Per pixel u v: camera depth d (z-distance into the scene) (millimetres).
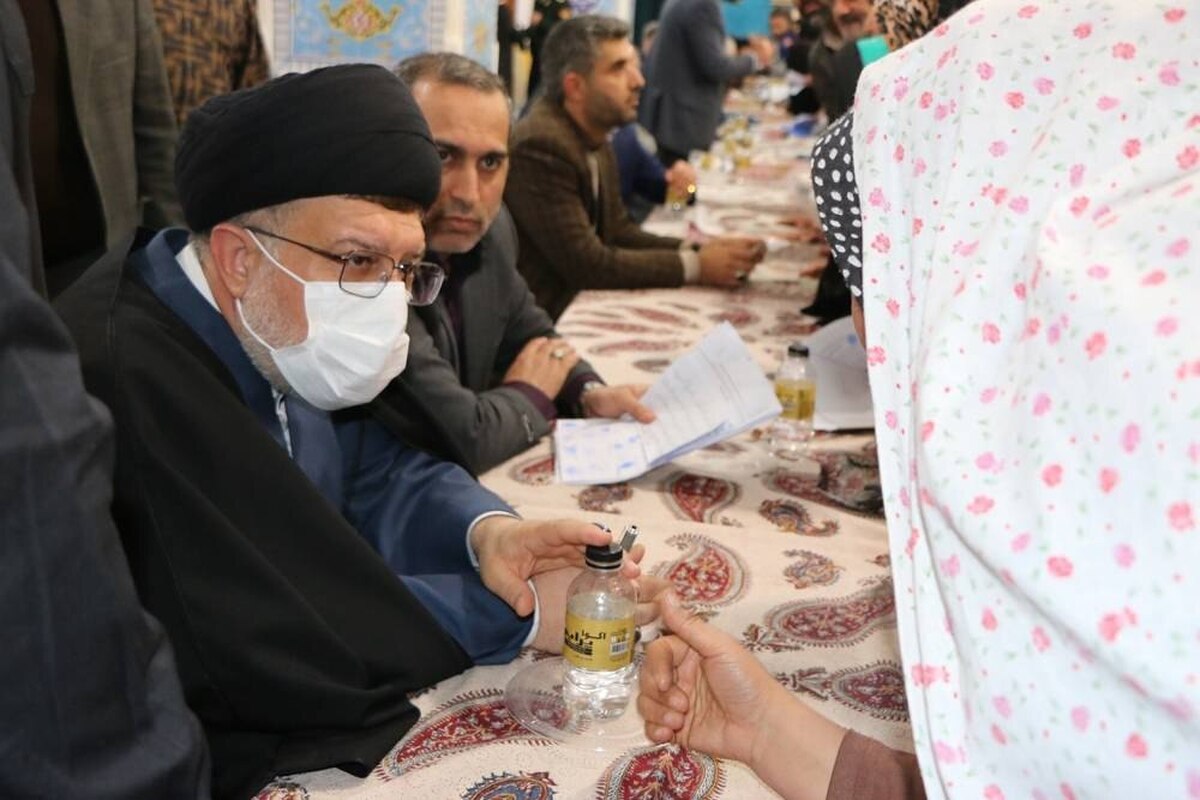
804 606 1491
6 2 833
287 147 1287
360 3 2676
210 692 1136
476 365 2221
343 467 1599
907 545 760
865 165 818
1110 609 582
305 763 1121
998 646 652
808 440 2109
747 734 1104
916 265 771
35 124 2156
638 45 9320
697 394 1998
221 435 1225
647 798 1096
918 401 703
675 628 1123
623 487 1878
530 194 3143
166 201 2492
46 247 2248
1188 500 568
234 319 1369
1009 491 644
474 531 1474
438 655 1277
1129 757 591
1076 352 629
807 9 7262
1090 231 672
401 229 1339
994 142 748
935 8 2561
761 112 8953
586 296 3248
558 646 1374
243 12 2645
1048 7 781
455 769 1134
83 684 775
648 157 4812
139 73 2383
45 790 765
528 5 4879
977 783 670
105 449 797
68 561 758
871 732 1217
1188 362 585
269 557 1223
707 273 3375
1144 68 724
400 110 1342
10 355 733
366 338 1354
